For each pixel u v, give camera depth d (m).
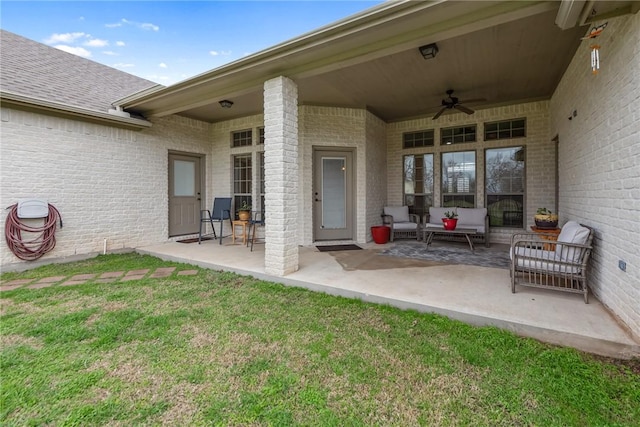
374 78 4.97
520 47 3.93
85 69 6.71
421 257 5.08
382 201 7.66
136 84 7.31
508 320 2.51
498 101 6.25
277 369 2.02
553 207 6.08
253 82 4.27
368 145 6.88
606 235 2.82
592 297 3.05
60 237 5.12
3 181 4.52
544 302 2.91
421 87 5.40
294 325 2.68
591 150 3.31
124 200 6.03
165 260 5.31
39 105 4.70
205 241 6.99
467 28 2.88
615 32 2.63
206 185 7.71
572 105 4.15
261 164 7.21
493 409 1.64
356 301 3.24
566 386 1.81
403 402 1.70
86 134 5.45
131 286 3.80
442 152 7.26
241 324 2.71
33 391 1.79
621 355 2.12
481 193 6.79
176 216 7.14
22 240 4.68
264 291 3.62
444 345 2.31
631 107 2.35
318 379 1.91
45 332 2.54
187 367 2.05
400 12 2.83
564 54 4.11
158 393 1.79
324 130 6.51
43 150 4.92
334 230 6.79
